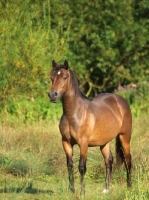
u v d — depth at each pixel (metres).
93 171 23.33
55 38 33.25
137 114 33.81
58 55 32.72
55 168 23.53
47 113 32.16
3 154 23.73
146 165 21.64
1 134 26.12
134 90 36.94
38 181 22.00
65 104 18.50
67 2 39.31
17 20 31.58
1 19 31.05
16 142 25.72
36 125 30.02
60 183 20.34
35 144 25.62
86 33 39.38
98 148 24.16
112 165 22.31
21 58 31.09
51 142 25.75
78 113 18.61
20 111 31.55
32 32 32.19
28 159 23.53
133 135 27.22
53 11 38.38
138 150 23.91
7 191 19.78
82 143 18.77
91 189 20.34
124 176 22.52
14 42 30.94
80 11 39.44
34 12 33.09
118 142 21.23
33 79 31.50
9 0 31.19
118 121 20.42
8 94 31.08
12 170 23.06
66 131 18.70
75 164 23.30
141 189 17.56
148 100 35.72
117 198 17.97
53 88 17.95
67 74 18.20
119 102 20.88
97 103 19.84
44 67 31.86
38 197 18.69
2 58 30.39
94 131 19.09
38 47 31.70
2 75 30.30
